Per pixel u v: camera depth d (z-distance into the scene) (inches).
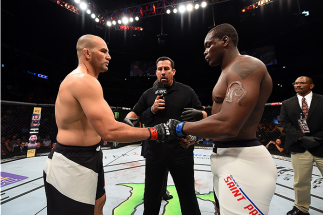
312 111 74.0
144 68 654.5
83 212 39.9
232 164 34.4
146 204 59.7
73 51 528.7
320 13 427.5
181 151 57.0
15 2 352.2
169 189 97.7
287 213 72.7
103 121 36.2
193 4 362.9
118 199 84.1
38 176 114.1
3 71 385.7
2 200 82.6
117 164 143.9
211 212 72.6
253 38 555.2
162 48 631.2
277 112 303.7
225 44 39.0
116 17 419.2
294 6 423.8
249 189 32.2
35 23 410.9
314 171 123.3
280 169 131.1
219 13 459.2
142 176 115.3
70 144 41.3
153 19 494.6
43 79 475.5
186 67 679.1
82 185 40.6
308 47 497.7
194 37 570.3
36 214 71.3
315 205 79.1
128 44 610.5
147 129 39.4
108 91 651.5
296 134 73.9
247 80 31.0
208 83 663.1
